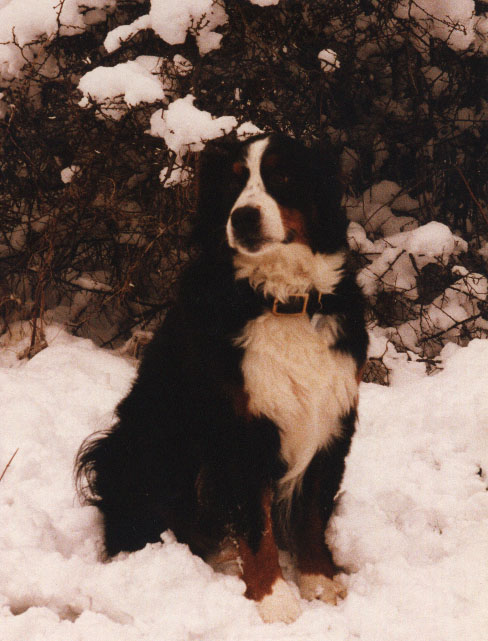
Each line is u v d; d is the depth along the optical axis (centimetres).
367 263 310
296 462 191
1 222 306
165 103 271
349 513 205
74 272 331
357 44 294
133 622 171
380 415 250
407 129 316
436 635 169
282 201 186
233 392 184
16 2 280
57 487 210
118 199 290
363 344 195
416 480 220
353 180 328
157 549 191
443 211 338
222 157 197
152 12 259
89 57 287
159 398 199
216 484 187
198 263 194
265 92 282
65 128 292
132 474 202
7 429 230
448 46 300
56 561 178
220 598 175
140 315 305
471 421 236
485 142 332
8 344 305
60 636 163
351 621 174
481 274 317
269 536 183
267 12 274
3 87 295
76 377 265
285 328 186
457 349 295
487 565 184
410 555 194
